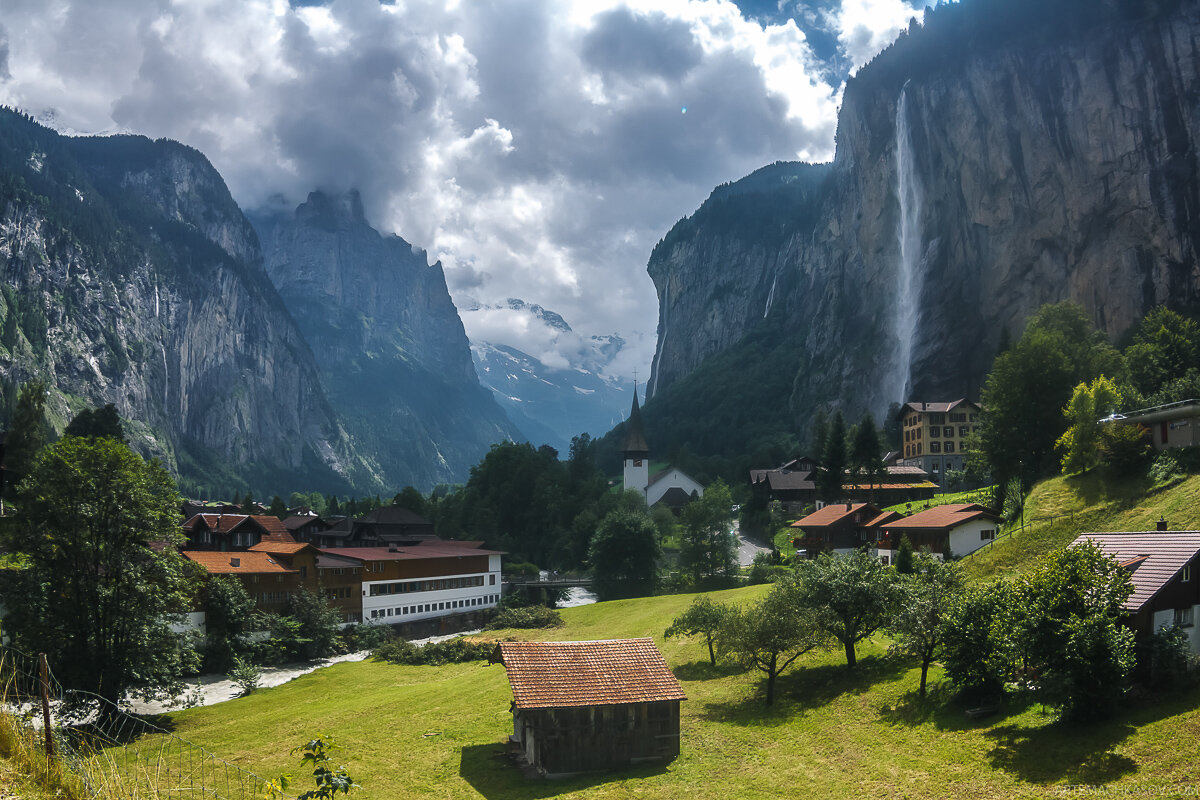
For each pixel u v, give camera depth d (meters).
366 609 104.19
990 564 66.62
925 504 112.75
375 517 144.38
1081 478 75.69
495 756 46.50
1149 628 39.50
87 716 53.22
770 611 53.69
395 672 78.25
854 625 55.22
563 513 160.62
